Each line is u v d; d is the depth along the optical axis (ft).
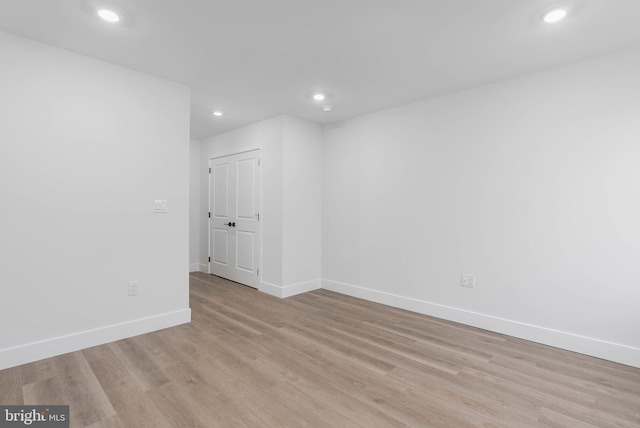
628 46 7.51
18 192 7.25
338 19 6.57
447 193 10.59
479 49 7.73
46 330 7.63
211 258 17.17
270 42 7.50
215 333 9.27
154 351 8.05
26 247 7.36
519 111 9.14
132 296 8.96
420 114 11.24
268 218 13.62
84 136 8.13
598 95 7.97
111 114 8.55
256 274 14.28
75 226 8.02
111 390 6.31
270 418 5.56
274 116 13.19
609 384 6.72
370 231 12.73
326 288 14.37
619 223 7.72
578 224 8.25
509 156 9.32
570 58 8.12
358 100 11.27
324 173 14.42
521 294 9.14
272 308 11.64
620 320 7.72
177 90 9.80
